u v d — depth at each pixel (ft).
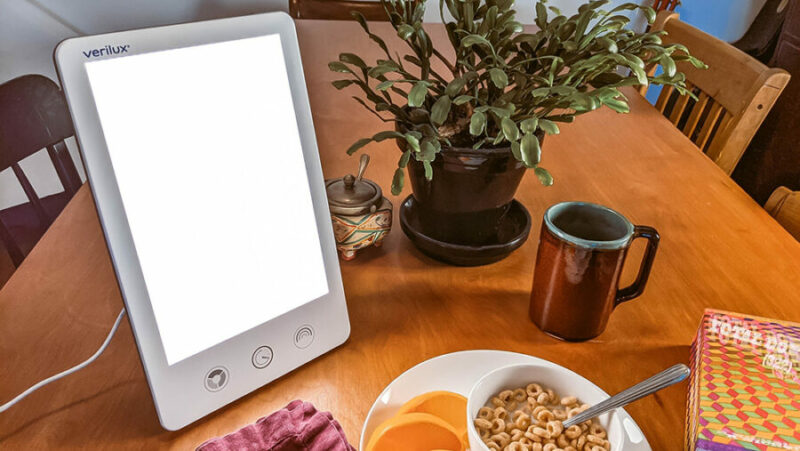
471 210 2.33
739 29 9.23
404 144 2.21
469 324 2.23
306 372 1.98
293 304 1.91
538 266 2.10
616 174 3.41
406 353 2.08
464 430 1.73
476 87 2.21
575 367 2.05
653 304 2.38
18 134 2.66
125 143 1.47
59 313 2.18
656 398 1.96
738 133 3.73
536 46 2.14
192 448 1.69
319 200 1.93
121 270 1.52
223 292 1.74
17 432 1.70
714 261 2.67
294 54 1.76
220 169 1.66
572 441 1.63
